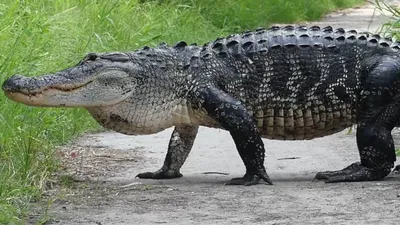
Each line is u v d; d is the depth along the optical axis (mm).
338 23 48188
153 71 14000
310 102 14391
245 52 14422
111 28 25625
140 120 14102
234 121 13945
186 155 14859
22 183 13352
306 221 11406
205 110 14109
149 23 27797
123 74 13750
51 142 17281
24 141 15359
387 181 14227
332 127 14641
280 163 16016
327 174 14312
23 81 13258
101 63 13617
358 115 14477
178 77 14164
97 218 11766
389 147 14258
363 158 14320
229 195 13148
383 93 14188
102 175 15039
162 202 12727
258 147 14031
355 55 14477
